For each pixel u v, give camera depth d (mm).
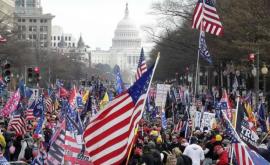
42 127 36062
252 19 82250
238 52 90062
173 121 52781
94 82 133875
